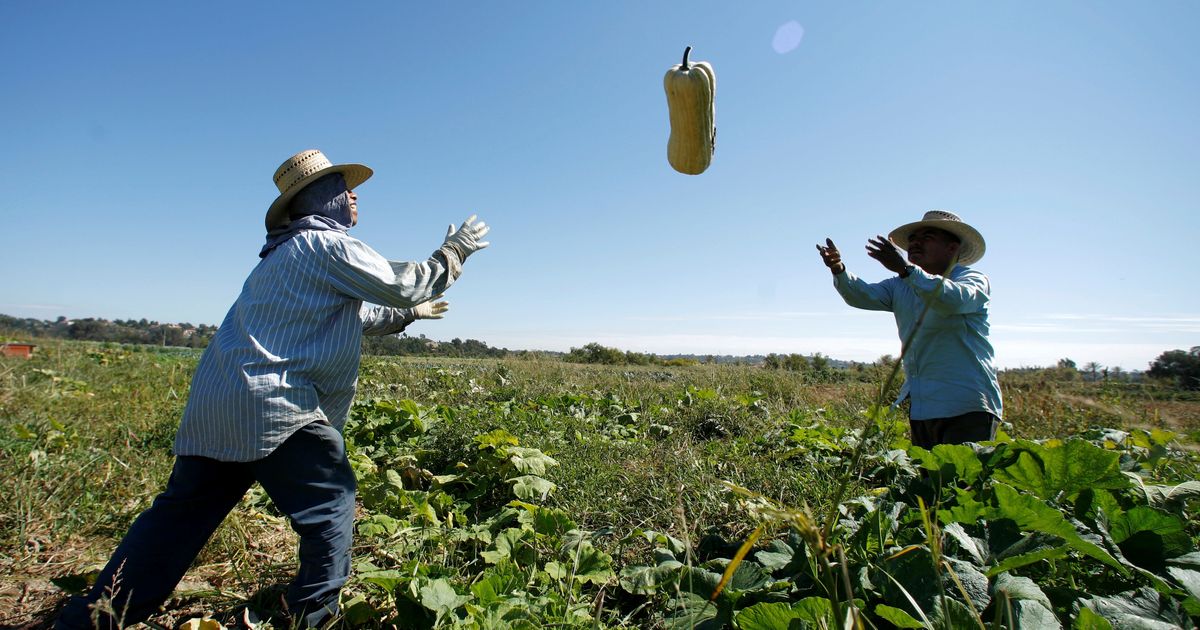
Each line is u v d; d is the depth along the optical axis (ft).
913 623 6.02
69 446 14.64
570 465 14.69
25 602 8.73
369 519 10.80
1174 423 18.39
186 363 34.24
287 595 8.34
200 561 9.78
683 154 5.22
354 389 8.08
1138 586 7.57
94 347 43.88
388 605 8.50
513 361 41.81
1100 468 9.03
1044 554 7.22
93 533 10.81
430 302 10.42
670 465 14.93
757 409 25.58
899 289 12.41
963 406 11.25
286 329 7.25
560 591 8.62
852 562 7.72
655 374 42.70
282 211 8.23
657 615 8.32
